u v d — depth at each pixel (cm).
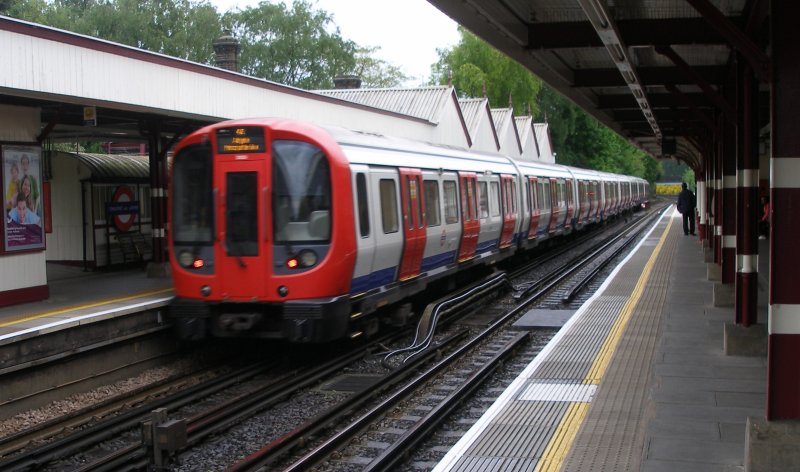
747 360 897
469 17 850
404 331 1291
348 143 1066
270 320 1023
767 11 781
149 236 1702
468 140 3381
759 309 1228
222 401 907
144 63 1198
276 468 678
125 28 4459
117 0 4603
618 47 915
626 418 705
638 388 809
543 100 6109
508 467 600
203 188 1021
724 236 1280
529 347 1154
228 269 1006
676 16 957
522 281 1962
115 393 964
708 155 2148
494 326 1266
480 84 5072
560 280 1867
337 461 684
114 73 1137
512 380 960
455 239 1478
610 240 3170
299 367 1067
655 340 1049
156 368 1089
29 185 1120
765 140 2328
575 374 888
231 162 1002
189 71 1308
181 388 982
